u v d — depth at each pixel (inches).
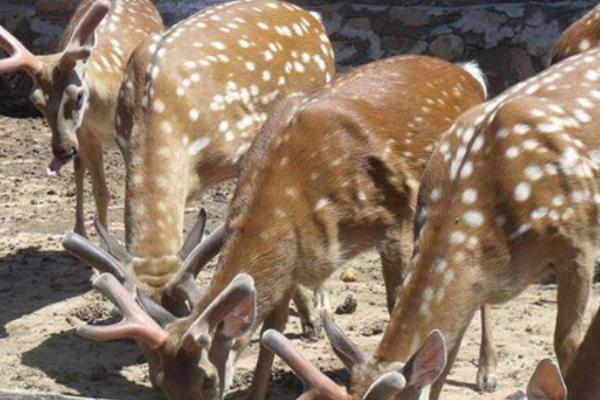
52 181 500.7
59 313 363.9
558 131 258.5
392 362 238.1
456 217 256.5
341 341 234.5
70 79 371.9
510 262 258.1
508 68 547.8
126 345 339.6
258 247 274.4
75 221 437.7
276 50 343.0
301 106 287.7
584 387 221.9
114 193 484.4
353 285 379.6
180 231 312.3
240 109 332.8
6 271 400.8
